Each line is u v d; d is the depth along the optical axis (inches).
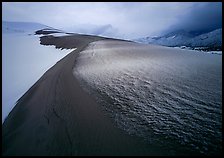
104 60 1021.2
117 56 1138.7
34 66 1266.0
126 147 313.4
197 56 1207.6
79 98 506.3
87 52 1311.5
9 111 613.9
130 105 454.9
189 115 404.2
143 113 415.8
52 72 918.4
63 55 1647.4
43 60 1472.7
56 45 2287.2
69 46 2080.5
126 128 361.1
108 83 623.5
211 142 314.3
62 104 489.4
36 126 414.0
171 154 292.2
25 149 346.6
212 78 665.6
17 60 1402.6
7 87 858.1
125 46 1676.9
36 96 628.4
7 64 1251.2
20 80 970.1
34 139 368.5
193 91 542.0
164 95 515.2
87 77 700.0
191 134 337.1
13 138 399.9
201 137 328.2
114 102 473.1
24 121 466.6
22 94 773.9
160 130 351.6
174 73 741.3
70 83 644.1
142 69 810.8
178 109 432.1
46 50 1988.2
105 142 327.6
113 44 1831.9
